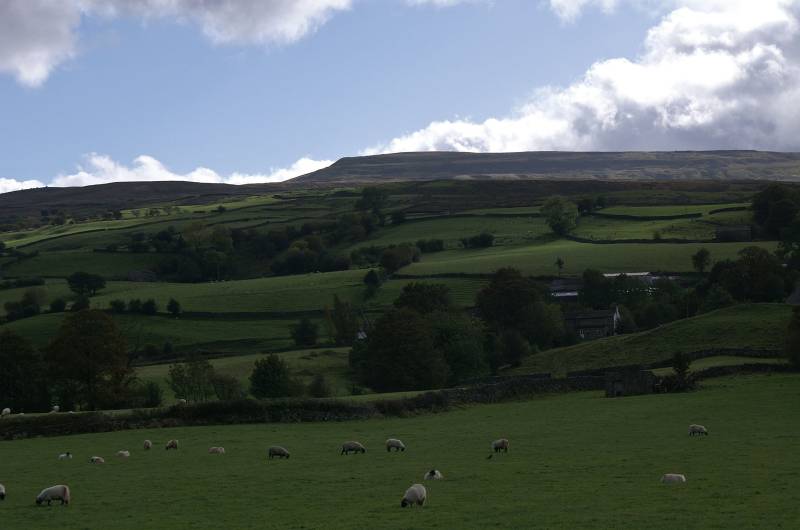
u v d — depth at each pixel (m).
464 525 35.03
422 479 46.69
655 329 134.12
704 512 36.12
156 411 77.19
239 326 186.12
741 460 49.53
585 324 172.12
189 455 58.97
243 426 75.94
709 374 101.12
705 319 132.00
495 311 170.50
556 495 40.91
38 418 73.81
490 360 139.88
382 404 83.62
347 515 37.78
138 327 183.75
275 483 46.72
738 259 188.50
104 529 36.56
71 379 106.75
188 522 37.66
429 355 121.88
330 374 138.62
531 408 86.94
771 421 67.69
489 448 59.16
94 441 67.94
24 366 110.50
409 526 35.09
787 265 193.75
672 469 47.28
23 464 56.72
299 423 78.06
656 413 76.81
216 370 140.62
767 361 106.06
